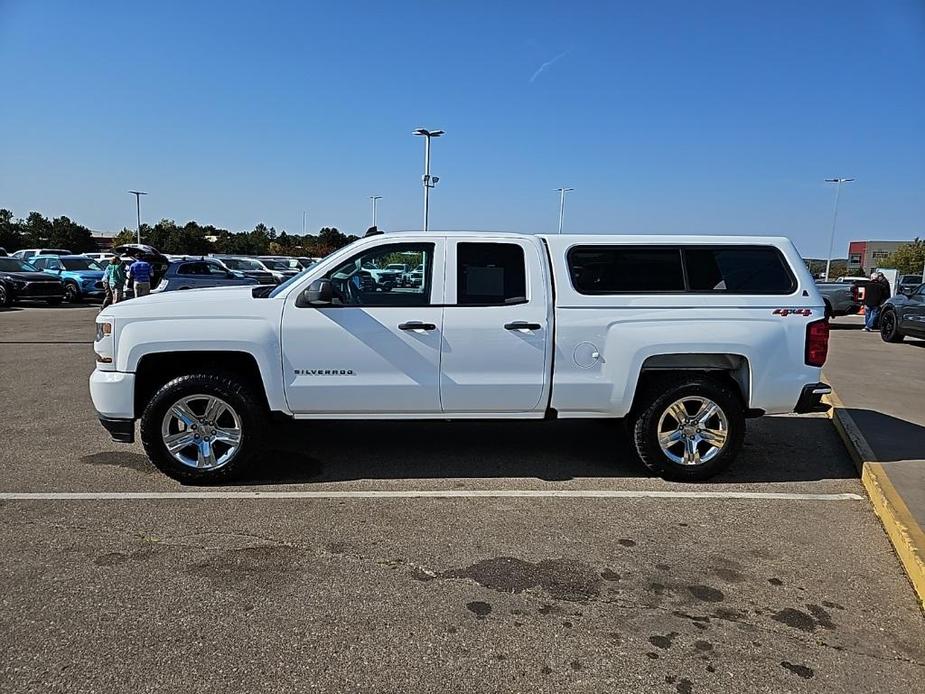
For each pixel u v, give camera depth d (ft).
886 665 9.84
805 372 17.49
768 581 12.35
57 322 57.31
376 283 17.17
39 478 17.29
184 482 16.94
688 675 9.52
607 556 13.28
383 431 22.21
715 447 17.67
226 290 18.02
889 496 15.62
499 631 10.53
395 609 11.12
